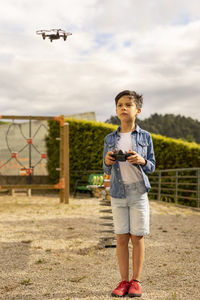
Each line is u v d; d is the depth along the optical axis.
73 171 15.19
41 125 16.27
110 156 3.02
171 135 87.06
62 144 11.28
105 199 6.90
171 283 3.39
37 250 4.87
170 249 4.86
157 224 7.11
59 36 7.23
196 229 6.47
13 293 3.18
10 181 15.09
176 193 11.22
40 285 3.40
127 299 2.94
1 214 8.49
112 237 5.45
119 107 3.15
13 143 16.22
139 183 3.06
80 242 5.34
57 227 6.64
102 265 4.12
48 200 12.27
